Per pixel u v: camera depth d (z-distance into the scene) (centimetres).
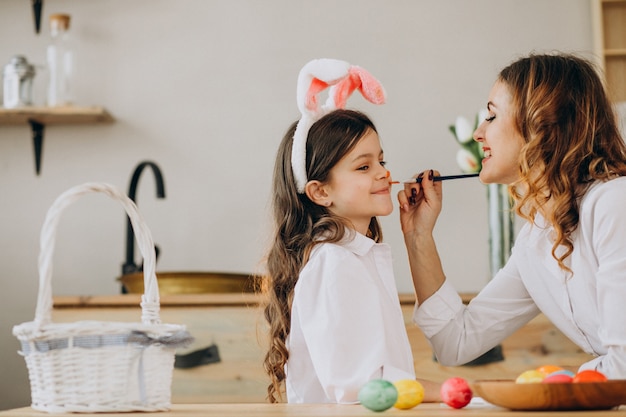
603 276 134
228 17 305
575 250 149
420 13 303
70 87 295
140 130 300
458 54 300
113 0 306
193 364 222
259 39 304
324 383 132
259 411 113
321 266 141
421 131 297
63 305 224
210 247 295
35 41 305
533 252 162
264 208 296
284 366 161
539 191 151
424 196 176
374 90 162
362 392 109
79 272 293
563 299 156
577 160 150
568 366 218
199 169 298
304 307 138
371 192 157
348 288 137
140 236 127
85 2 306
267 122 300
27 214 296
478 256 290
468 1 303
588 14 299
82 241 295
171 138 300
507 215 247
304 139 159
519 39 300
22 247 295
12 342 290
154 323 126
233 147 299
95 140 299
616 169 150
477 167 255
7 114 285
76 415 111
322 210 160
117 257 294
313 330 136
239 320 223
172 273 230
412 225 177
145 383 116
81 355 114
